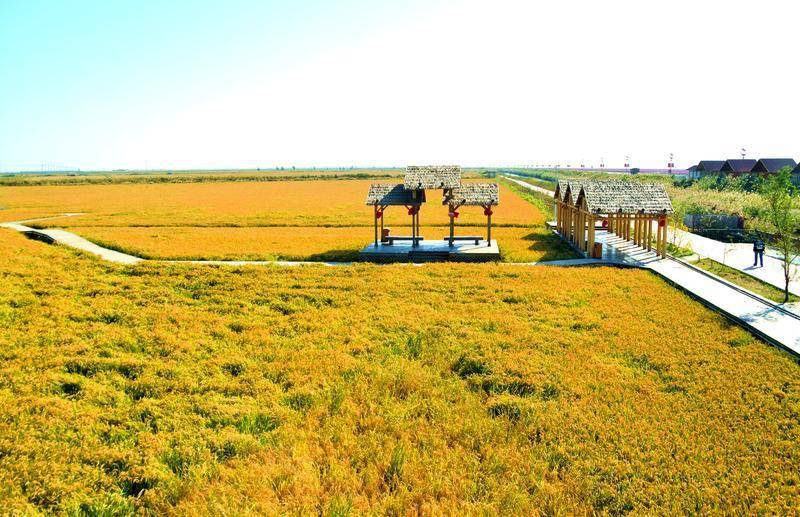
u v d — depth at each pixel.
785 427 11.45
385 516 8.99
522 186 114.25
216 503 8.97
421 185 33.25
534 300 22.27
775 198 22.03
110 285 25.44
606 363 15.28
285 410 12.61
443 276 27.17
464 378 14.81
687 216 44.56
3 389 13.26
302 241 39.19
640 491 9.42
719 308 20.14
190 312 20.95
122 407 12.80
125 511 9.08
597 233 44.41
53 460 10.29
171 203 73.88
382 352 16.50
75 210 63.41
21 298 22.03
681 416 12.05
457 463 10.44
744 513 8.86
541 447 10.95
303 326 19.20
